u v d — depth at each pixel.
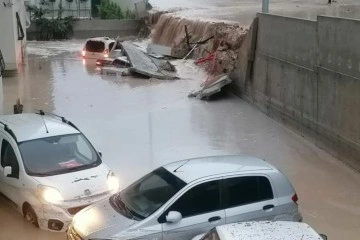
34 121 11.41
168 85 25.92
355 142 13.78
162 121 18.78
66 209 9.21
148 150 15.30
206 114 19.97
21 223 9.96
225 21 34.41
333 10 35.22
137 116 19.48
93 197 9.48
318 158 14.90
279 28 18.61
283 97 18.39
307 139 16.67
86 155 10.48
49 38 45.62
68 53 37.53
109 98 22.69
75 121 18.59
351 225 10.55
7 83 26.17
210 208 8.11
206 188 8.16
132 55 29.84
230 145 16.03
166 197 8.05
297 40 17.16
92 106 21.09
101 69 29.34
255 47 21.11
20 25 30.84
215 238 6.76
